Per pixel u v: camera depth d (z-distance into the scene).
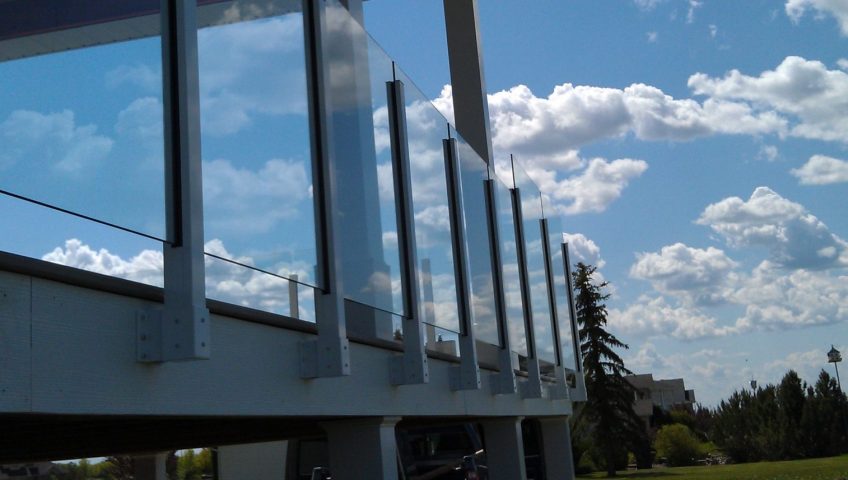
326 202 4.94
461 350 7.75
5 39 2.98
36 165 2.92
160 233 3.41
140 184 3.35
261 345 4.25
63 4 3.26
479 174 9.16
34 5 3.26
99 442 6.41
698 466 52.22
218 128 3.91
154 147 3.46
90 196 3.12
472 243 8.45
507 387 9.09
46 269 2.84
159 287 3.42
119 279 3.17
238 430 6.40
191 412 3.59
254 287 4.18
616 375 46.75
